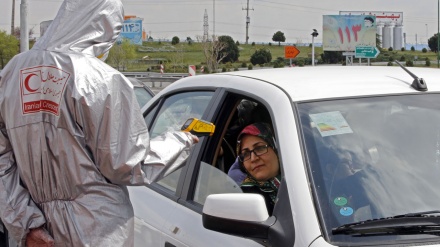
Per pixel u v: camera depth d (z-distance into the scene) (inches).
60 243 118.8
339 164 112.0
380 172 112.0
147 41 3774.6
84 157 115.0
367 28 1774.1
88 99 113.3
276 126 118.3
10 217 118.7
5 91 118.5
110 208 117.0
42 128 115.3
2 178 119.9
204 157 143.4
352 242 101.3
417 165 114.3
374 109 122.1
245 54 3120.1
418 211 107.5
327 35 1787.6
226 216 106.7
